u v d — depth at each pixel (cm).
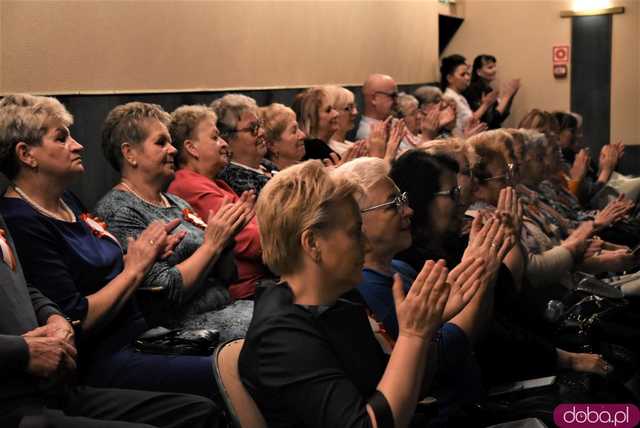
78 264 258
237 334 288
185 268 284
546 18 909
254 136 384
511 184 346
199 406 239
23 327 223
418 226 271
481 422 239
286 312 178
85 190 376
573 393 261
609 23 890
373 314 218
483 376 271
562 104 912
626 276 370
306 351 173
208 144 347
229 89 491
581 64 902
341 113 515
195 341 260
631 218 543
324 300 185
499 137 349
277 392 173
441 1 887
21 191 256
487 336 270
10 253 229
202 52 465
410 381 174
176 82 443
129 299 270
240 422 185
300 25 578
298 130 430
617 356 318
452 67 826
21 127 253
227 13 488
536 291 343
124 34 403
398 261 260
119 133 300
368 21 692
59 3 362
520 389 263
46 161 254
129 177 304
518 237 296
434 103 690
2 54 335
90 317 253
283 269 185
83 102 375
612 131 901
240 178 378
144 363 259
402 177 273
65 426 217
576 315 332
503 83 930
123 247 289
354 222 184
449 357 221
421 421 207
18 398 216
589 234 362
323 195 181
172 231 300
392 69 745
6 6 336
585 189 630
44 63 355
